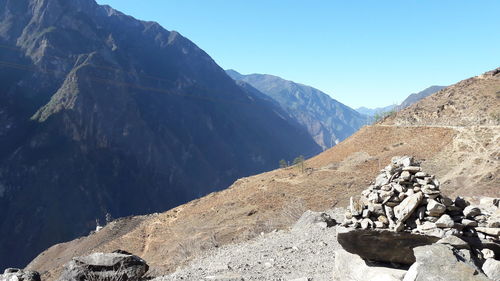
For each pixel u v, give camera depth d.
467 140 63.19
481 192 40.53
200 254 20.83
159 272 17.77
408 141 74.44
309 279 10.72
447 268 6.55
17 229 183.12
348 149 83.00
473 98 87.19
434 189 7.83
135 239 64.56
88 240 75.44
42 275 54.59
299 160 84.69
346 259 9.14
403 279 7.27
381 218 8.12
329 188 59.53
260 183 72.88
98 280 14.12
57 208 195.50
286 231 20.27
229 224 53.94
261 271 12.55
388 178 8.45
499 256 7.46
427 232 7.61
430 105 95.62
